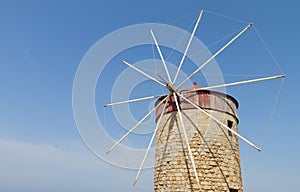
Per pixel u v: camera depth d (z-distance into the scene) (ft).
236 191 60.23
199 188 54.03
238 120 69.05
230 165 60.75
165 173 60.85
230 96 66.90
